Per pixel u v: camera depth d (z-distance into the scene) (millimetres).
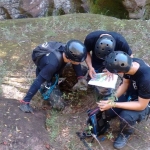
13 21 5738
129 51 3561
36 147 3072
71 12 7508
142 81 2846
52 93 3605
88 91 3855
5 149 2990
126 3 7367
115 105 3004
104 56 3205
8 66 4348
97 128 3285
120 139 3189
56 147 3139
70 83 3787
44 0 7164
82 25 5539
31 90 3375
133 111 3074
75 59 3168
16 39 5043
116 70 2799
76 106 3723
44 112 3602
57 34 5262
